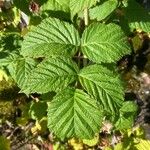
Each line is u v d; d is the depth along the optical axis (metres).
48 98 0.36
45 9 0.33
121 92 0.24
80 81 0.25
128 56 0.55
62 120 0.24
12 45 0.36
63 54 0.26
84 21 0.33
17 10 0.43
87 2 0.27
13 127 0.50
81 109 0.24
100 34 0.26
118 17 0.33
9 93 0.51
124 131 0.39
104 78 0.25
